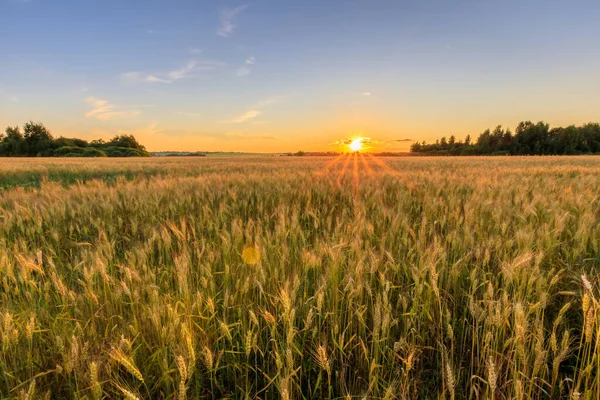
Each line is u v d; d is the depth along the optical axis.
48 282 2.22
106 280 2.21
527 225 3.37
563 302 2.46
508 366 1.70
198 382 1.74
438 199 5.14
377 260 2.29
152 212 4.75
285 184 7.06
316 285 2.39
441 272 2.52
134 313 1.97
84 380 1.65
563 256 3.07
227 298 2.06
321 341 2.01
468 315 2.39
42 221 4.28
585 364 1.97
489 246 2.75
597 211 4.23
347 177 8.68
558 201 4.39
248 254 2.59
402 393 1.65
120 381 1.73
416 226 3.90
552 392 1.63
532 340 1.72
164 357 1.69
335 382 1.89
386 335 1.96
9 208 5.19
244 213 4.94
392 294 2.43
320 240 3.23
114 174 15.87
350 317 2.04
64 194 5.90
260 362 2.06
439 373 1.97
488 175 9.59
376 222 3.80
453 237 3.06
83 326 1.96
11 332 1.71
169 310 1.81
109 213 4.55
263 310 2.08
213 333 1.95
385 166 18.11
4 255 2.55
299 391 1.83
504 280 2.34
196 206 5.36
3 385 1.72
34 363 1.76
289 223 3.58
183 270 2.12
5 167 17.98
